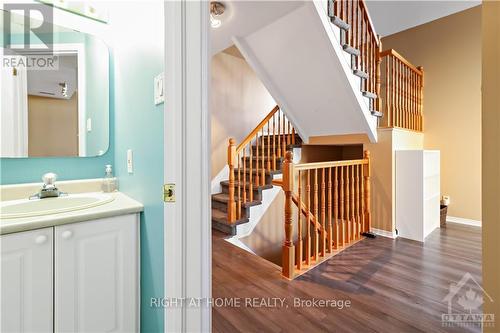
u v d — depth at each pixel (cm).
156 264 108
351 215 313
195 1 90
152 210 111
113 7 161
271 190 354
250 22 252
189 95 89
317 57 267
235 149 325
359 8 286
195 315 90
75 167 155
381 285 197
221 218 323
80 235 104
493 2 63
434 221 330
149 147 114
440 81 382
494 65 62
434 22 385
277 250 372
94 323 108
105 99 162
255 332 147
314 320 157
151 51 109
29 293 93
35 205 128
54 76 148
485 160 65
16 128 138
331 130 348
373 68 308
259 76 317
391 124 315
